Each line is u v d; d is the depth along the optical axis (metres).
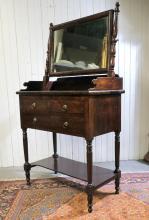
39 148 2.57
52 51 2.04
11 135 2.52
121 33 2.43
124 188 1.92
